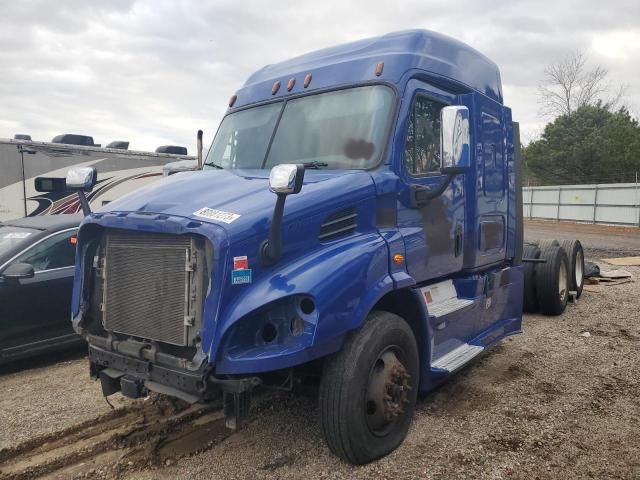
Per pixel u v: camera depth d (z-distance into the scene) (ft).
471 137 16.99
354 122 14.21
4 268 19.74
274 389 12.09
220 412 15.29
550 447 12.94
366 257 11.93
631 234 75.15
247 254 10.83
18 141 36.68
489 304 18.47
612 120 131.44
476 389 16.76
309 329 10.69
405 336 12.92
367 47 15.48
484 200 17.93
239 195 12.20
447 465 12.14
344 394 11.44
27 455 13.19
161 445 13.44
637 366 18.70
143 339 11.82
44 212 37.91
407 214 13.93
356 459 11.91
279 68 17.30
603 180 130.41
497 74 19.85
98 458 12.92
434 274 15.01
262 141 15.76
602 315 26.45
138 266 11.83
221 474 11.98
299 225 11.53
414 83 14.60
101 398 16.70
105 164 40.81
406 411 13.11
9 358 19.43
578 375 17.93
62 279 20.72
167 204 12.05
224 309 10.57
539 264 25.90
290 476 11.80
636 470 11.87
